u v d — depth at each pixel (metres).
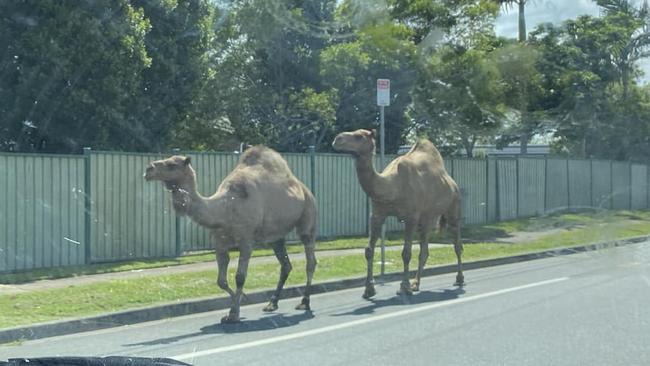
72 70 15.85
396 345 8.30
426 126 13.71
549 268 14.45
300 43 15.34
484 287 12.41
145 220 14.84
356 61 14.46
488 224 16.22
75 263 13.90
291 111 16.73
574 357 7.68
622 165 13.84
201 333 9.19
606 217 14.77
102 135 16.33
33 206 13.42
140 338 8.96
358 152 11.11
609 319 9.62
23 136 16.31
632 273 13.47
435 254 15.37
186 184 9.43
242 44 16.14
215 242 10.02
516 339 8.52
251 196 9.92
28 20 15.63
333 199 18.70
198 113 17.36
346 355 7.87
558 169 14.80
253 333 9.11
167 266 13.88
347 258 15.02
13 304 10.25
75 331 9.43
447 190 12.44
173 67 16.67
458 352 7.93
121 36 15.86
